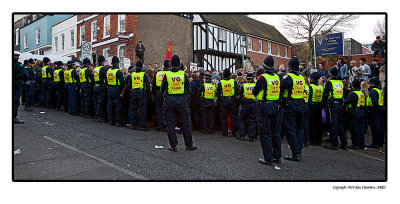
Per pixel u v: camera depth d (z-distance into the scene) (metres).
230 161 5.09
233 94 7.61
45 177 3.90
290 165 5.09
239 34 23.73
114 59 7.71
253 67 25.16
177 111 5.65
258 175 4.39
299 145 5.52
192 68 11.38
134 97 7.45
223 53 21.48
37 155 4.80
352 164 5.35
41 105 11.00
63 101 10.15
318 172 4.72
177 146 6.12
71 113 9.24
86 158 4.78
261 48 27.36
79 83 9.27
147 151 5.45
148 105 8.33
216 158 5.25
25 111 9.22
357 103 6.93
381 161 5.71
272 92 4.96
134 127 7.58
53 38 23.72
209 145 6.37
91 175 4.04
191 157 5.22
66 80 9.52
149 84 7.42
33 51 25.66
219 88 7.70
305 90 6.50
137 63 7.37
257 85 4.98
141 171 4.30
